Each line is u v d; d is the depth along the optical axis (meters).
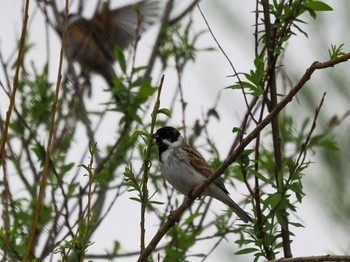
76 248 9.80
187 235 11.20
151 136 7.83
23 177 11.77
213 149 11.88
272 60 9.00
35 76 12.53
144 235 7.81
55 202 10.85
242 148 8.00
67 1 6.95
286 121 11.63
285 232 8.92
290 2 9.05
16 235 10.93
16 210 11.16
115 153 12.29
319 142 11.27
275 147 9.23
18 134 12.12
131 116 11.97
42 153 11.74
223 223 11.59
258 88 8.81
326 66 7.44
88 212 7.40
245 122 9.07
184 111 11.82
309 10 8.91
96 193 11.73
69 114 12.23
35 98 12.34
